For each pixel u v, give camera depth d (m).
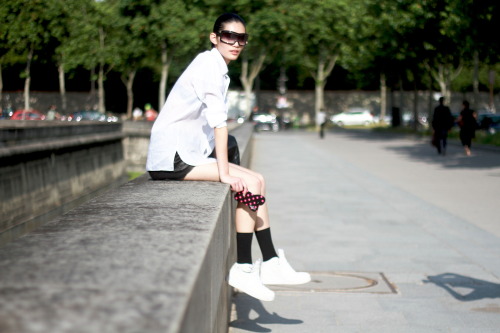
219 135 4.42
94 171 23.28
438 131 28.73
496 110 77.50
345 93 80.81
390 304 6.36
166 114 4.60
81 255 1.92
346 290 6.88
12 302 1.43
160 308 1.42
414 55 42.47
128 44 49.47
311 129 67.19
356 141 43.22
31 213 16.09
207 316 2.34
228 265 4.55
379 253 8.73
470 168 22.17
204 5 49.34
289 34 54.38
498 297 6.60
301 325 5.62
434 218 11.68
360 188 16.41
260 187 4.56
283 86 69.31
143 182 4.34
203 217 2.74
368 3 40.78
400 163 24.77
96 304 1.43
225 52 4.62
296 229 10.55
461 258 8.44
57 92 73.50
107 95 77.81
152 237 2.23
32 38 38.56
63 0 39.59
